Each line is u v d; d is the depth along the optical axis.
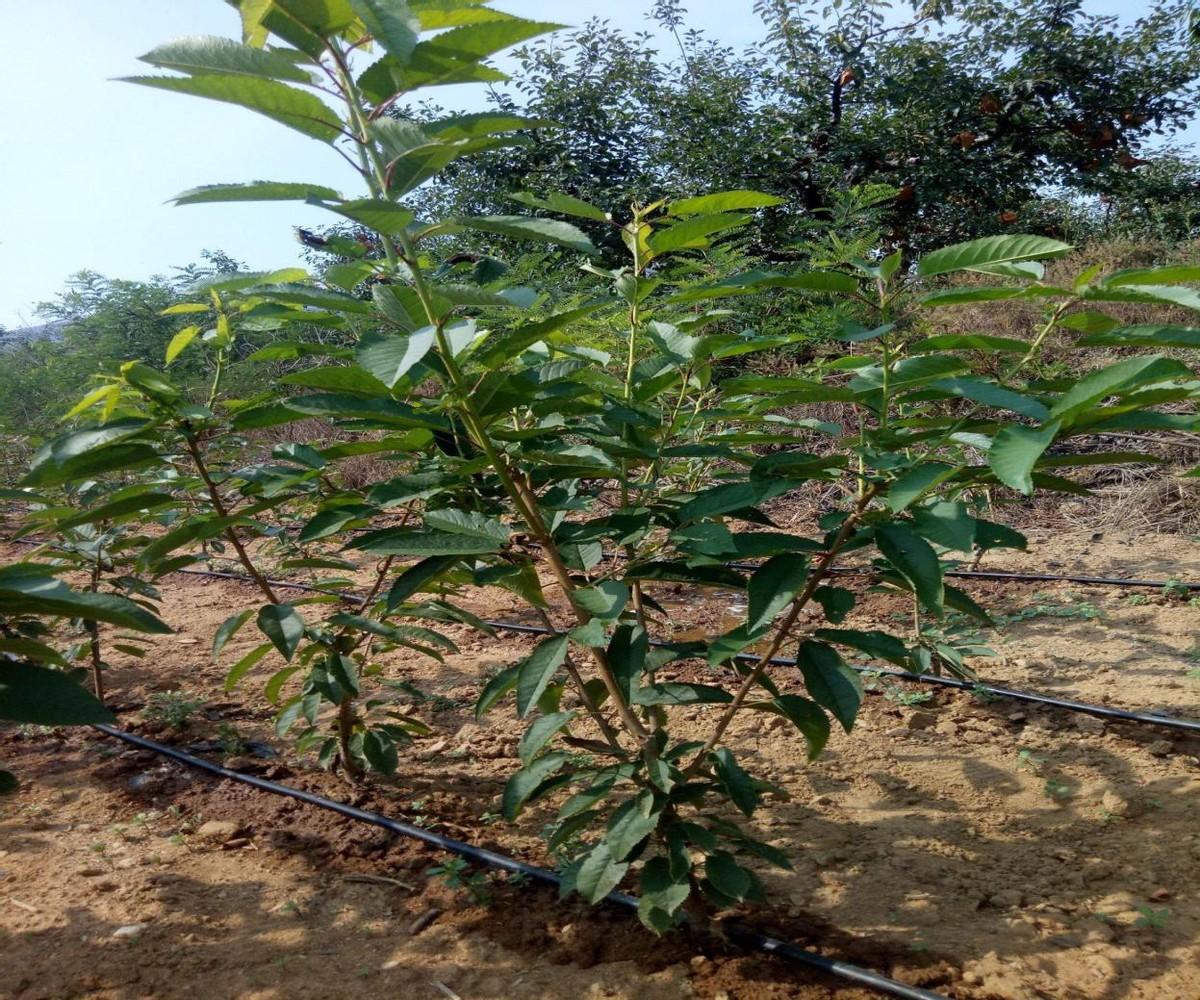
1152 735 4.03
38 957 2.55
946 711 4.36
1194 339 1.93
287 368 8.31
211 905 2.84
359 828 3.33
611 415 2.49
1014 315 8.94
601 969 2.52
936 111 13.58
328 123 2.01
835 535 2.34
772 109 13.92
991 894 2.89
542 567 6.79
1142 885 2.91
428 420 2.30
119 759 3.93
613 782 2.46
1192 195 15.52
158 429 2.78
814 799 3.55
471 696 4.68
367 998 2.42
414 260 2.05
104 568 4.05
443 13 2.02
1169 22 14.09
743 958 2.54
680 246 2.68
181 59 1.88
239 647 5.57
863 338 2.07
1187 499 7.55
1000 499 4.06
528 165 13.40
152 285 11.71
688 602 6.19
